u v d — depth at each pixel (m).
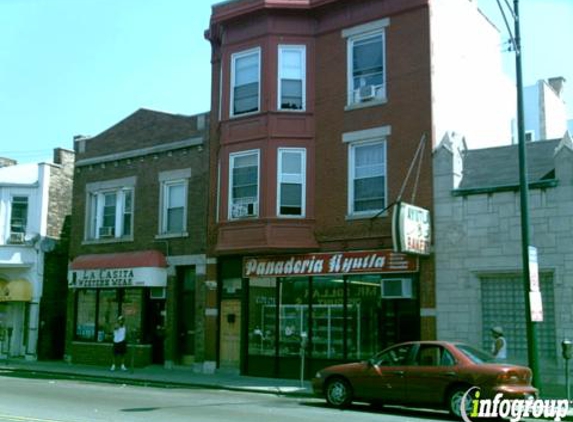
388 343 19.56
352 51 21.61
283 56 22.31
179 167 25.28
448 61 21.03
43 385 18.94
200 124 24.84
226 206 22.61
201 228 24.20
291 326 21.52
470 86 22.58
